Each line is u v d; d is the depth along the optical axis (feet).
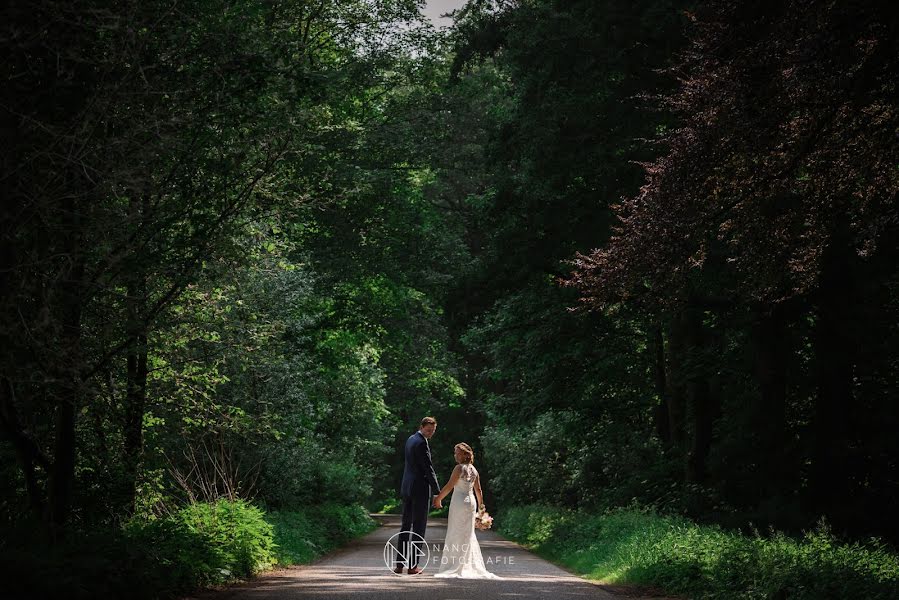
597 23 101.65
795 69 52.65
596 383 135.13
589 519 117.50
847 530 99.66
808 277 65.36
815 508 103.76
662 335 134.31
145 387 66.03
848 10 50.52
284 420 102.94
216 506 70.85
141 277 53.11
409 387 225.76
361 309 143.95
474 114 173.58
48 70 43.98
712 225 64.23
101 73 46.62
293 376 109.19
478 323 145.18
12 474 60.39
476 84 156.97
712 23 60.13
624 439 140.15
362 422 178.70
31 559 40.22
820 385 107.14
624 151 104.78
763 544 61.67
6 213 42.01
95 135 46.09
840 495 104.22
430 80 140.67
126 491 61.82
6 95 43.21
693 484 112.47
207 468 95.30
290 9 64.54
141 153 46.83
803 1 53.42
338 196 65.10
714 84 58.90
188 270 54.75
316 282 133.59
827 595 46.96
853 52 51.70
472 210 172.55
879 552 64.75
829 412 106.32
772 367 107.45
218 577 56.29
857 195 60.13
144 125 46.88
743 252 63.82
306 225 127.54
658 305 69.26
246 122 54.29
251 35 53.88
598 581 72.69
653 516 98.07
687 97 61.67
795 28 54.13
